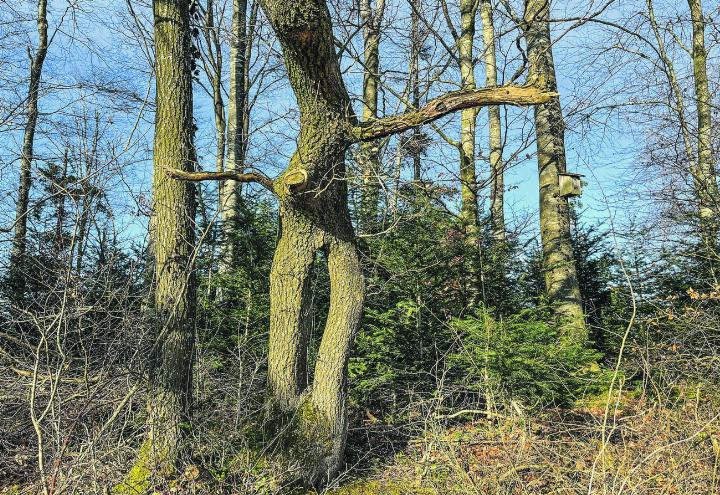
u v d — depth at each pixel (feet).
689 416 20.26
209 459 20.31
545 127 36.70
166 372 20.06
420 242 29.81
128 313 18.60
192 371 21.06
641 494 16.61
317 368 20.94
